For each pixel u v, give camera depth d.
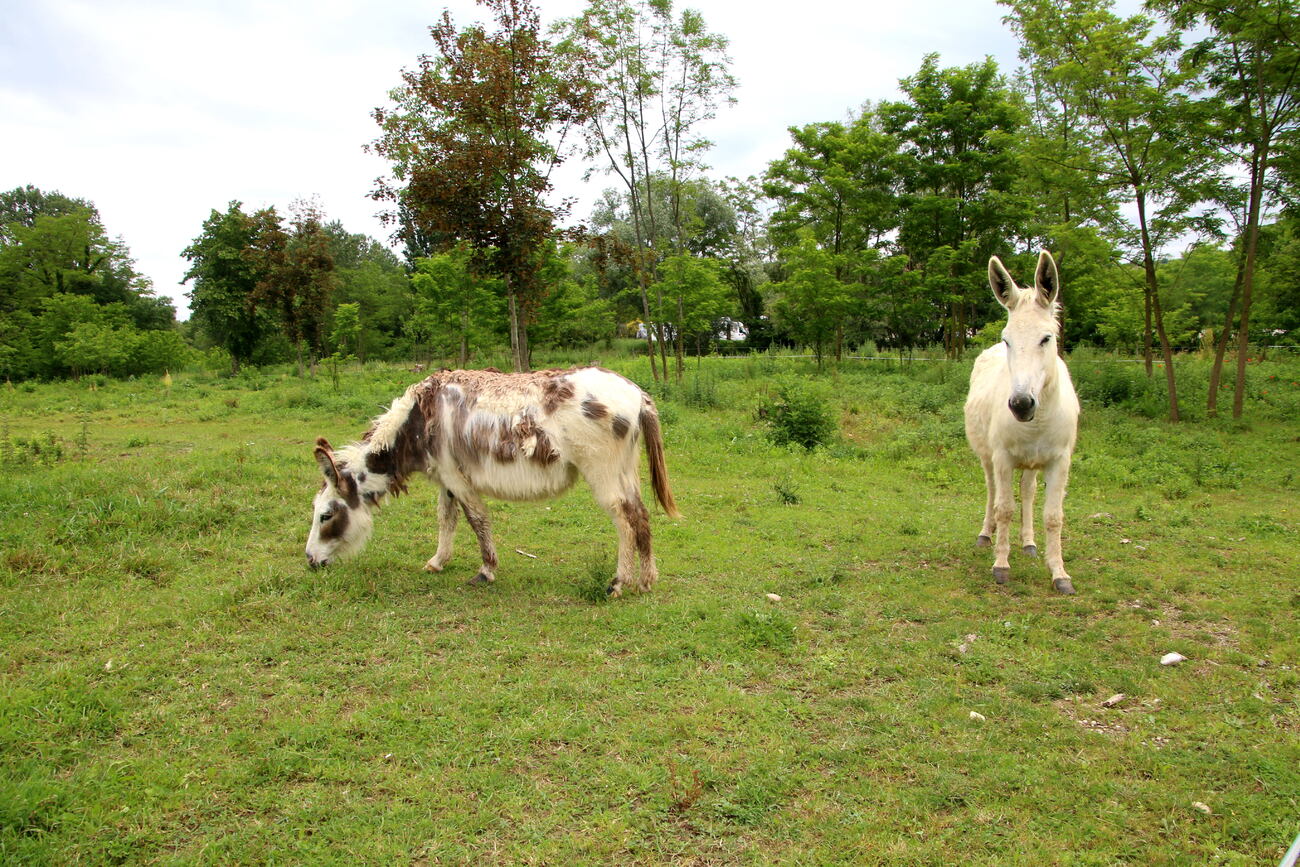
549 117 13.49
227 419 14.55
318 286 26.20
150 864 2.61
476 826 2.82
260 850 2.69
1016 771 3.17
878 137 23.02
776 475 9.51
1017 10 14.33
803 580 5.64
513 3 12.61
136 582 5.27
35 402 18.34
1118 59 13.34
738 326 39.91
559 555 6.30
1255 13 11.39
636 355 31.92
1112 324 21.50
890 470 10.05
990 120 21.31
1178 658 4.26
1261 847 2.70
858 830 2.81
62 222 40.06
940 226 22.95
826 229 24.95
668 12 17.36
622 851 2.71
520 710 3.66
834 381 18.61
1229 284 21.23
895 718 3.61
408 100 15.15
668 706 3.70
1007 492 5.59
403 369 27.31
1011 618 4.88
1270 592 5.33
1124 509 7.83
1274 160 12.29
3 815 2.73
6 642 4.25
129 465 8.62
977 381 6.39
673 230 32.84
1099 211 14.41
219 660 4.14
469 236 13.29
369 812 2.90
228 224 30.97
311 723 3.51
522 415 5.14
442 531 5.81
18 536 5.76
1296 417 12.85
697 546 6.54
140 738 3.38
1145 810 2.93
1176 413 13.26
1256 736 3.46
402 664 4.16
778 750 3.32
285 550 6.10
